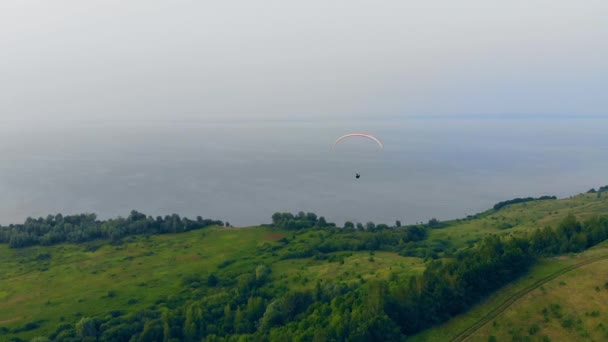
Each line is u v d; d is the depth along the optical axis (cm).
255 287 12738
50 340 10631
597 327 6581
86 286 14638
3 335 11419
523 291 7750
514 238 9094
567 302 7200
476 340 6969
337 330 7525
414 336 7406
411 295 7869
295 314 9975
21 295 14112
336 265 13588
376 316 7362
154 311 12025
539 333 6781
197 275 14950
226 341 9444
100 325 11219
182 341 10294
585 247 9488
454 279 7906
